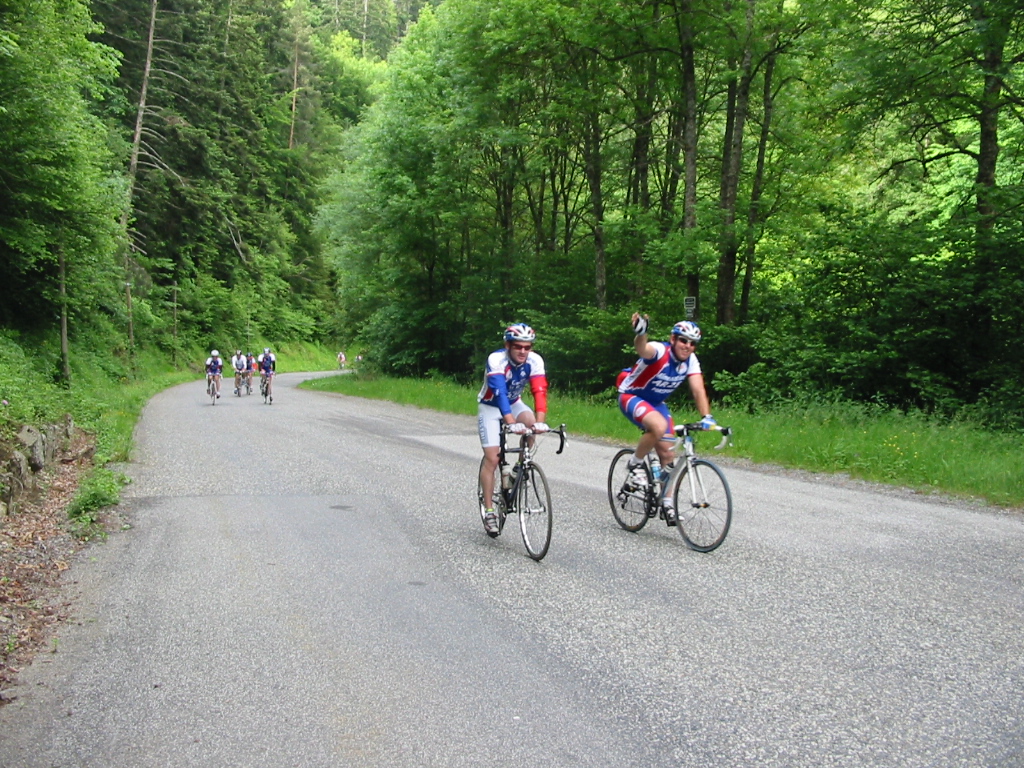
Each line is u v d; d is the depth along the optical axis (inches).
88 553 251.4
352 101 3021.7
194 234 2009.1
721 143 961.5
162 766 121.3
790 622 183.6
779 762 121.6
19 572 225.3
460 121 987.3
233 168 2214.6
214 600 203.0
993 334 614.9
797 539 265.1
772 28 722.2
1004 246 582.2
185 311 1988.2
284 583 217.6
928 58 587.8
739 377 722.8
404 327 1389.0
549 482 382.3
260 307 2426.2
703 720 135.5
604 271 981.8
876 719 135.5
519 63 896.3
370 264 1471.5
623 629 179.8
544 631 179.0
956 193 740.0
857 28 627.8
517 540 268.5
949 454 406.6
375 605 198.4
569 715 137.8
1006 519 299.3
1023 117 626.8
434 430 642.8
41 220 904.9
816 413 567.8
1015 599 199.9
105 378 1167.0
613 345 906.7
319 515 306.7
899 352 627.2
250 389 1288.1
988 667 157.0
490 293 1196.5
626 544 261.0
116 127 1625.2
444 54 994.1
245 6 2460.6
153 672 157.3
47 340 1058.7
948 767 119.9
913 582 214.5
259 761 122.6
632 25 762.8
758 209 823.7
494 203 1213.1
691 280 784.9
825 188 848.3
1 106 737.0
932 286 601.9
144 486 371.6
